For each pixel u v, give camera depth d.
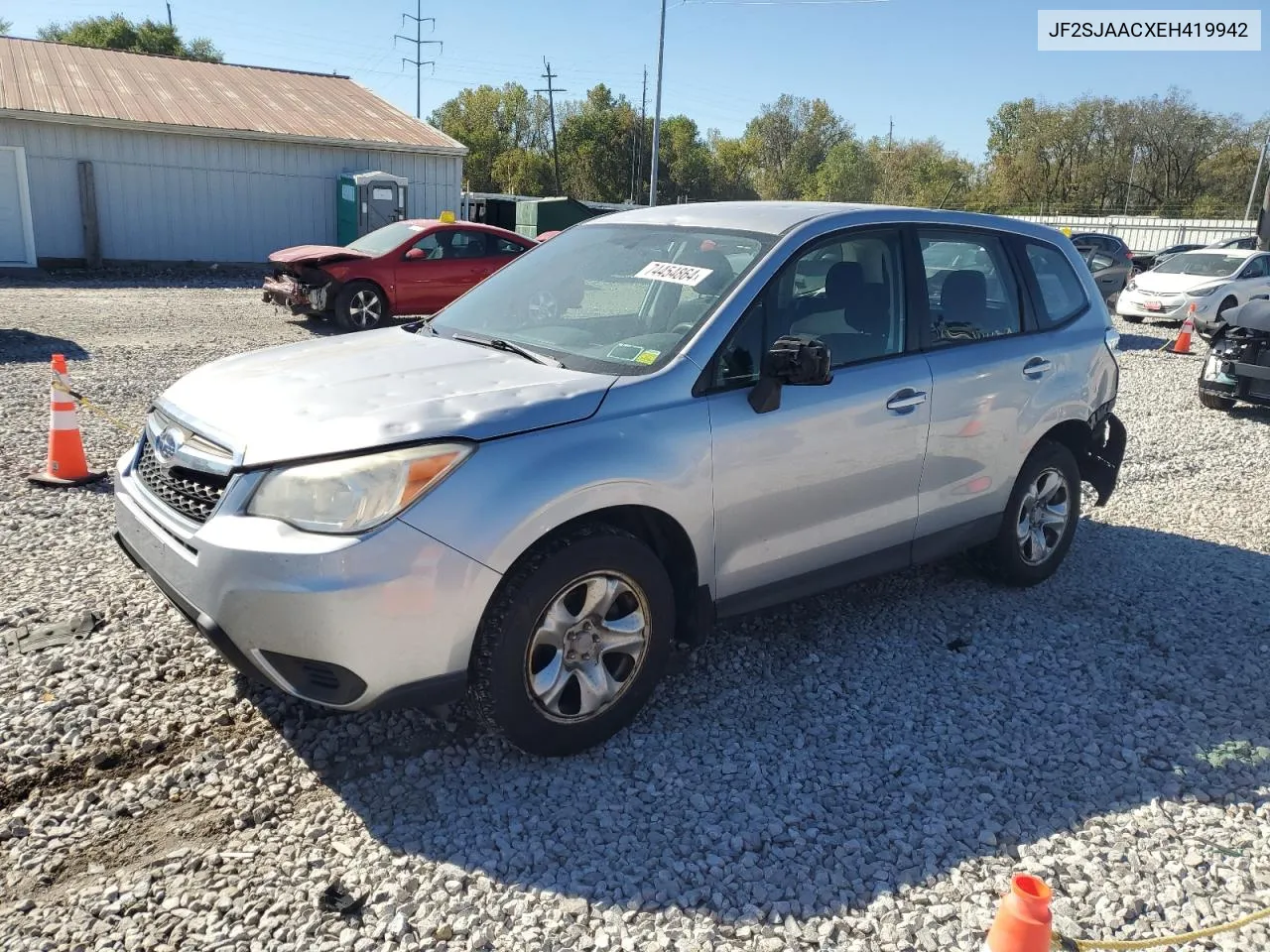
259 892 2.64
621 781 3.22
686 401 3.41
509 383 3.30
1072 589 5.06
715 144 85.19
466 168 81.44
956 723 3.70
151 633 4.05
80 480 6.02
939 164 80.75
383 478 2.84
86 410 7.91
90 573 4.65
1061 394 4.80
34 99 20.59
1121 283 20.27
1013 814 3.15
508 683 3.05
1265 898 2.79
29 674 3.68
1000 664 4.18
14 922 2.50
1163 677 4.12
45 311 13.95
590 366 3.51
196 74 26.09
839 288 3.98
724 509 3.51
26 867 2.71
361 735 3.41
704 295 3.69
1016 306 4.76
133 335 12.11
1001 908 2.12
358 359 3.64
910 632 4.47
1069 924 2.65
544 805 3.08
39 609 4.23
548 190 77.69
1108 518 6.34
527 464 3.01
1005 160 79.38
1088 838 3.04
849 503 3.94
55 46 25.61
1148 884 2.83
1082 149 76.56
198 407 3.31
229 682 3.69
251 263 23.00
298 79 28.27
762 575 3.75
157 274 21.16
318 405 3.13
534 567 3.04
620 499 3.20
